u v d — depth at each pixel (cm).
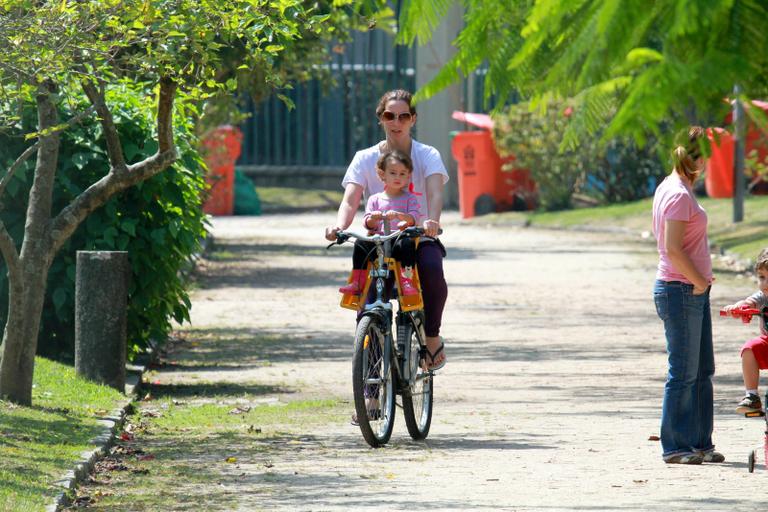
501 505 2359
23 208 4388
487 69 1116
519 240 12325
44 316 4450
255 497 2464
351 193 3106
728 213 11838
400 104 3056
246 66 3328
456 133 16250
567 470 2744
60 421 3172
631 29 872
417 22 1177
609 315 6544
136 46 4038
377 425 3183
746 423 3422
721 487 2539
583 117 916
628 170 14912
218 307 6912
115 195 4391
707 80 842
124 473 2720
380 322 3045
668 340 2811
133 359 4650
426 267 3042
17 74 2925
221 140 15762
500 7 1105
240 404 3831
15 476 2455
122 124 4406
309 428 3375
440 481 2623
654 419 3500
